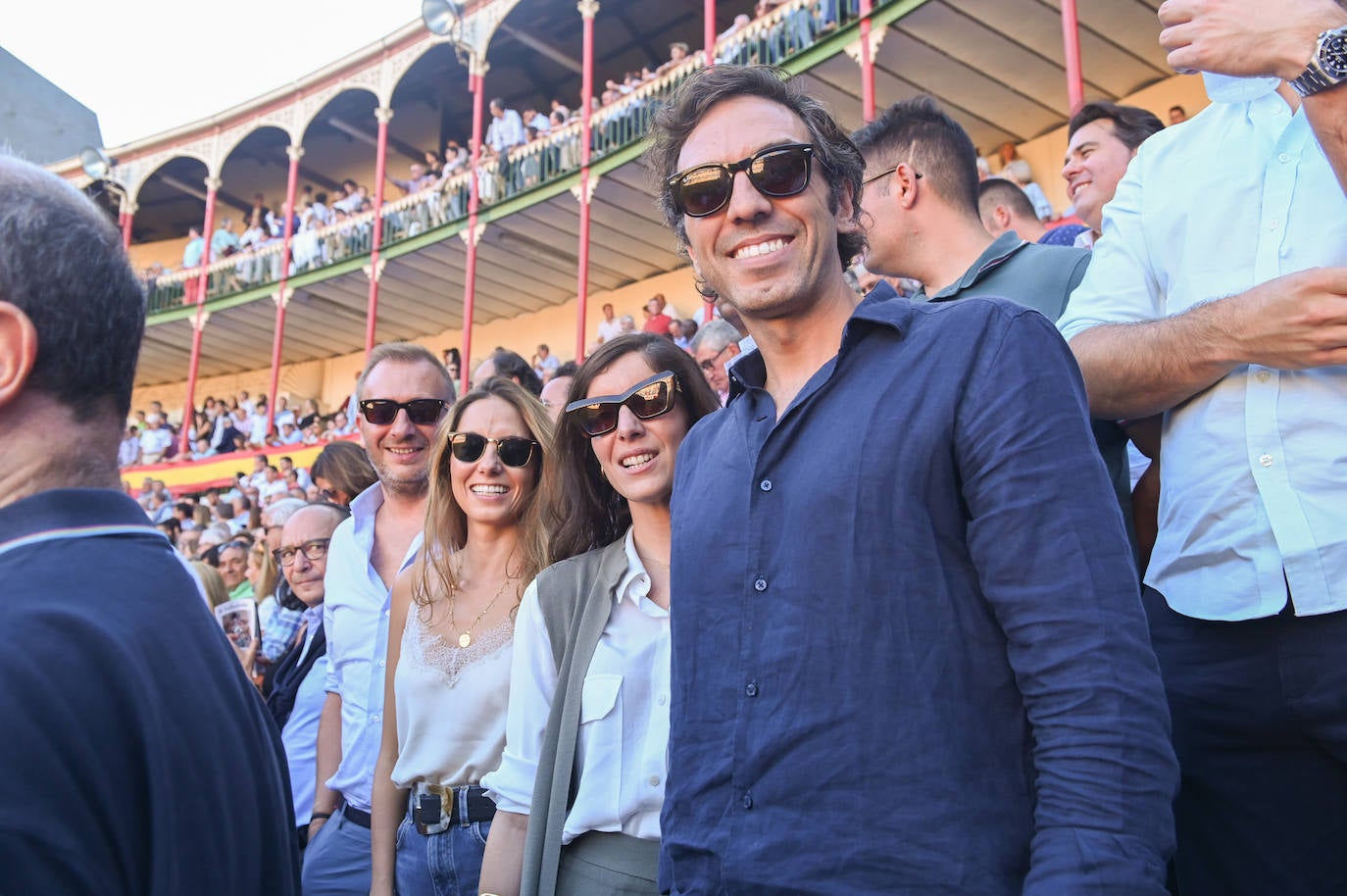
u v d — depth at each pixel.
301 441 20.92
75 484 1.17
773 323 1.65
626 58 21.25
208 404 25.77
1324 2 1.42
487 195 18.17
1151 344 1.65
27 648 0.98
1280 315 1.45
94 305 1.18
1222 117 1.77
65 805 0.93
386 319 23.70
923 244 2.78
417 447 3.54
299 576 4.11
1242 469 1.58
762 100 1.72
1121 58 12.79
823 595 1.36
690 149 1.73
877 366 1.49
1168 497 1.73
